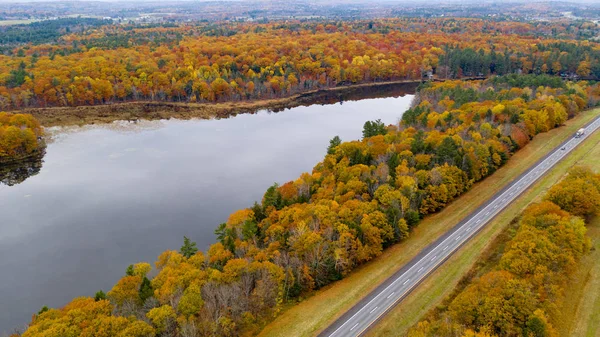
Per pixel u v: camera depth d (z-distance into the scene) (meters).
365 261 82.81
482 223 92.94
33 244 100.69
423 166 104.56
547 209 79.62
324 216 82.81
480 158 110.75
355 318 68.12
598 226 85.06
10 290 85.19
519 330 55.41
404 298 72.06
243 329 64.94
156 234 104.88
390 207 88.62
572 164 116.31
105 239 102.62
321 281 76.75
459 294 66.56
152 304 64.12
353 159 114.62
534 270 64.38
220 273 68.38
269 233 83.25
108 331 55.81
